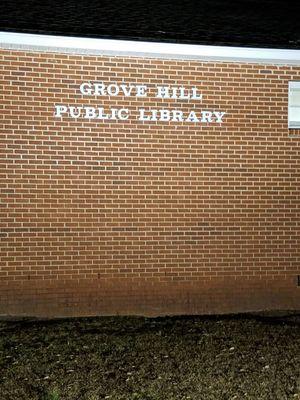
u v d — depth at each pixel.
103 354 4.95
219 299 6.58
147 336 5.55
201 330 5.79
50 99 6.27
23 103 6.21
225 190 6.62
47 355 4.91
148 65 6.47
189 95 6.55
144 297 6.44
